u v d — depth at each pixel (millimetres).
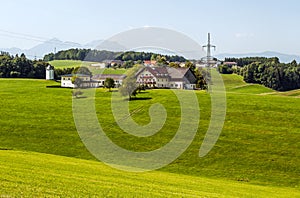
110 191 25516
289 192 39250
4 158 37312
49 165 35719
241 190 35781
